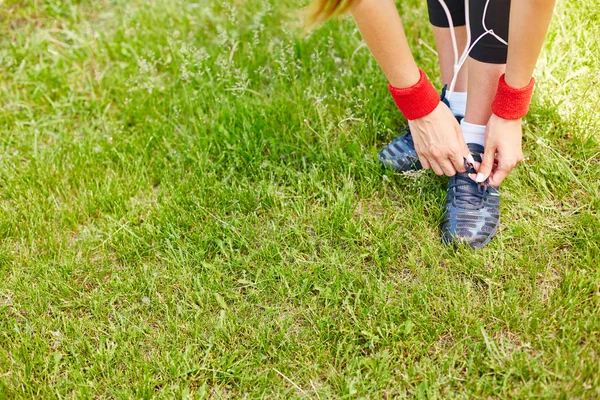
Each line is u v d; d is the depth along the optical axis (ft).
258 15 9.04
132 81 8.38
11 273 6.33
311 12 4.35
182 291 5.94
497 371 4.91
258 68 8.30
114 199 6.89
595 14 7.86
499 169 5.66
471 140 5.98
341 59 8.32
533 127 6.90
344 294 5.75
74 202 7.02
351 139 7.20
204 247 6.31
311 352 5.32
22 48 9.11
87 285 6.17
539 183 6.33
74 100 8.32
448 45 6.39
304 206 6.50
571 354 4.92
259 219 6.57
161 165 7.29
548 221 6.07
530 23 4.62
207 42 8.98
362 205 6.57
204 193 6.77
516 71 5.04
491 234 5.94
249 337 5.51
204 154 7.20
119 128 7.93
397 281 5.82
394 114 7.36
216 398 5.13
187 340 5.51
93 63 8.77
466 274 5.74
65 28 9.50
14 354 5.51
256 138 7.27
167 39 8.75
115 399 5.15
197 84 8.32
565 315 5.19
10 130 8.03
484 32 5.39
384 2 4.96
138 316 5.82
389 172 6.63
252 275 6.04
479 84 5.72
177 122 7.80
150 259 6.34
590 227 5.85
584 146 6.57
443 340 5.31
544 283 5.58
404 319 5.47
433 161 5.95
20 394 5.22
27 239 6.64
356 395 4.99
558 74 7.41
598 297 5.24
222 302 5.72
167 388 5.16
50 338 5.73
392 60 5.22
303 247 6.21
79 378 5.29
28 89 8.52
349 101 7.51
